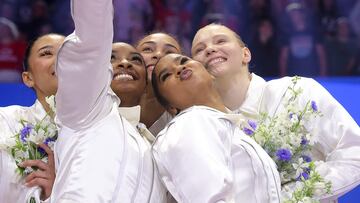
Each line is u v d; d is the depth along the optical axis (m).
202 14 11.83
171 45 6.91
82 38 5.04
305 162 6.15
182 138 5.43
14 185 5.94
